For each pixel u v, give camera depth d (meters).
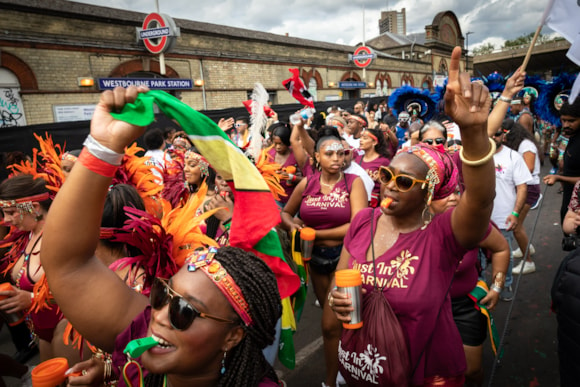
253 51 17.42
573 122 3.78
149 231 1.43
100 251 1.77
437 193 1.88
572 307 1.63
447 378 1.77
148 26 12.72
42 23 10.62
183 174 3.22
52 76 10.91
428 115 5.36
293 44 19.72
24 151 6.89
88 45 11.57
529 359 3.17
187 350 1.00
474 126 1.31
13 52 10.13
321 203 3.32
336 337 2.49
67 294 1.16
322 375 3.21
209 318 1.01
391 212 1.80
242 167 1.46
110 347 1.25
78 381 1.44
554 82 5.13
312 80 21.56
